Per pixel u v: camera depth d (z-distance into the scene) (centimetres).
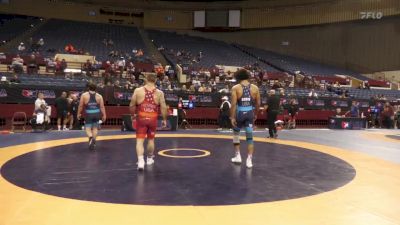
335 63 3731
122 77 2167
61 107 1468
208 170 694
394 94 2944
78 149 934
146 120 694
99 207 452
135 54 3155
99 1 3922
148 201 481
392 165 797
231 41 4109
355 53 3616
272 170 710
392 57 3388
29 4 3684
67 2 3825
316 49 3822
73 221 399
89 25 3734
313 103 2064
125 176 629
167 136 1278
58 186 552
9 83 1530
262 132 1576
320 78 3141
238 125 752
